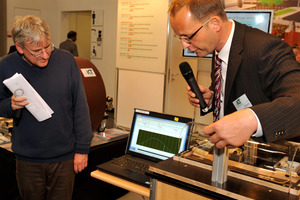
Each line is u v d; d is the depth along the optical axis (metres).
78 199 2.20
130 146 1.83
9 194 2.07
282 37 3.43
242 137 0.76
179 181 0.98
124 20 4.21
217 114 1.35
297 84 0.86
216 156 0.93
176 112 4.25
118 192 2.55
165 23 3.82
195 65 4.36
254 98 1.10
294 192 0.86
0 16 6.87
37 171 1.74
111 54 6.62
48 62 1.71
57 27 7.80
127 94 4.38
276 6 3.39
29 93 1.59
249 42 1.09
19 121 1.70
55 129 1.72
